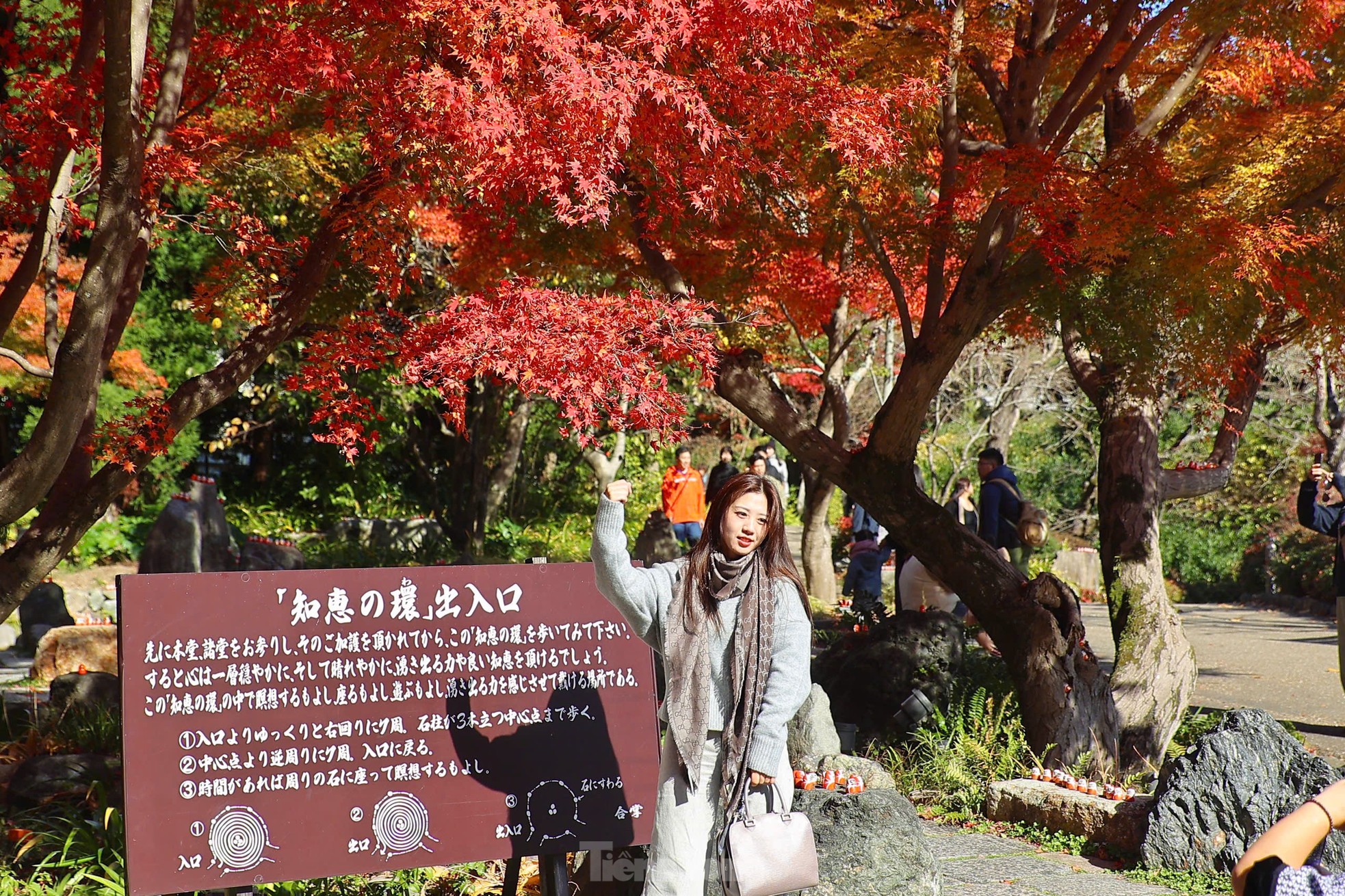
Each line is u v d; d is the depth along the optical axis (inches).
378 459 785.6
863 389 815.7
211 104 250.8
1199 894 177.3
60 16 234.8
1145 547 296.8
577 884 168.4
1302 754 189.0
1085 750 245.9
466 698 149.1
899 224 271.7
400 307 419.2
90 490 190.2
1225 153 259.6
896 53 239.0
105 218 158.7
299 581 144.2
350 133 276.7
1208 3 241.6
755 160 216.5
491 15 172.2
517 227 272.1
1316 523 306.7
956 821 223.9
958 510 368.8
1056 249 226.8
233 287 225.0
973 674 279.6
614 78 177.6
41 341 391.5
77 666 348.2
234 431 693.3
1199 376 249.1
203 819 135.6
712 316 247.9
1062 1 274.4
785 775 129.0
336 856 140.2
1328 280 239.8
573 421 186.7
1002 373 788.0
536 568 155.6
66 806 199.8
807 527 592.1
